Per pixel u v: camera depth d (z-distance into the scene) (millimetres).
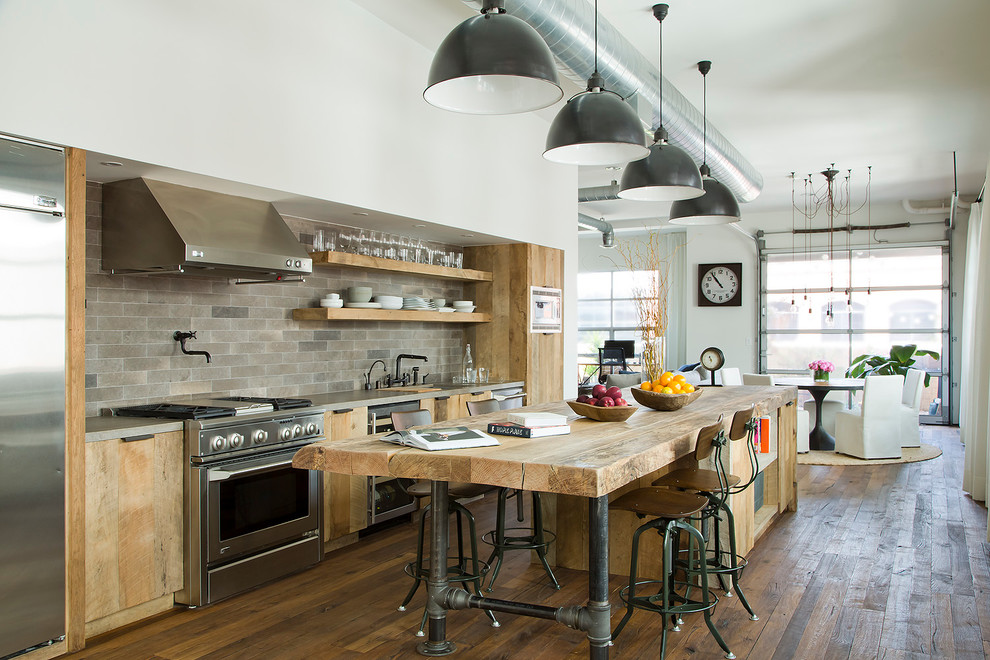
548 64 2510
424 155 4879
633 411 3408
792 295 11000
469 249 6434
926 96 5695
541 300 6375
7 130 2617
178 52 3246
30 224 2711
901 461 7223
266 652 2895
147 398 3756
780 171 8344
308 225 4777
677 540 3570
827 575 3855
